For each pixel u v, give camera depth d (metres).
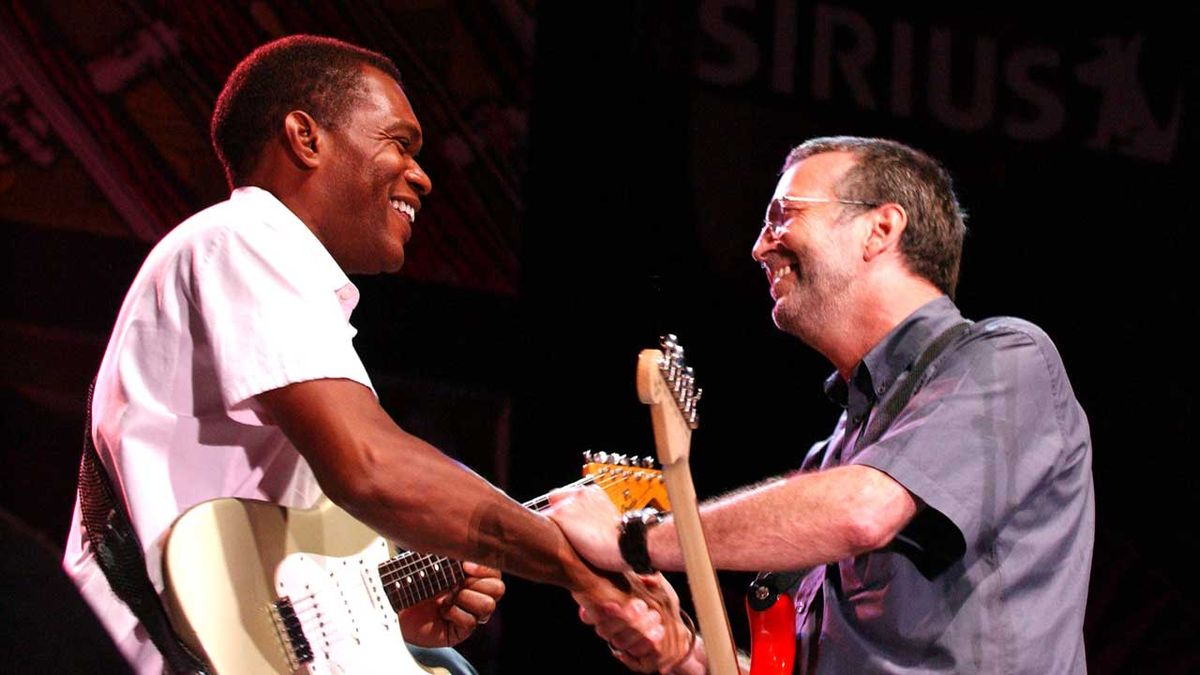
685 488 1.92
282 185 2.23
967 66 4.62
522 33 4.24
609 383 4.38
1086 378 4.62
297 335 2.03
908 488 2.03
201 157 3.74
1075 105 4.67
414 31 4.07
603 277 4.36
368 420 2.02
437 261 4.17
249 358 2.02
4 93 3.56
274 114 2.24
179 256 2.14
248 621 2.05
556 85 4.29
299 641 2.09
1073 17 4.69
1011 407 2.11
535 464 4.31
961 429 2.07
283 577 2.11
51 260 3.61
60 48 3.61
